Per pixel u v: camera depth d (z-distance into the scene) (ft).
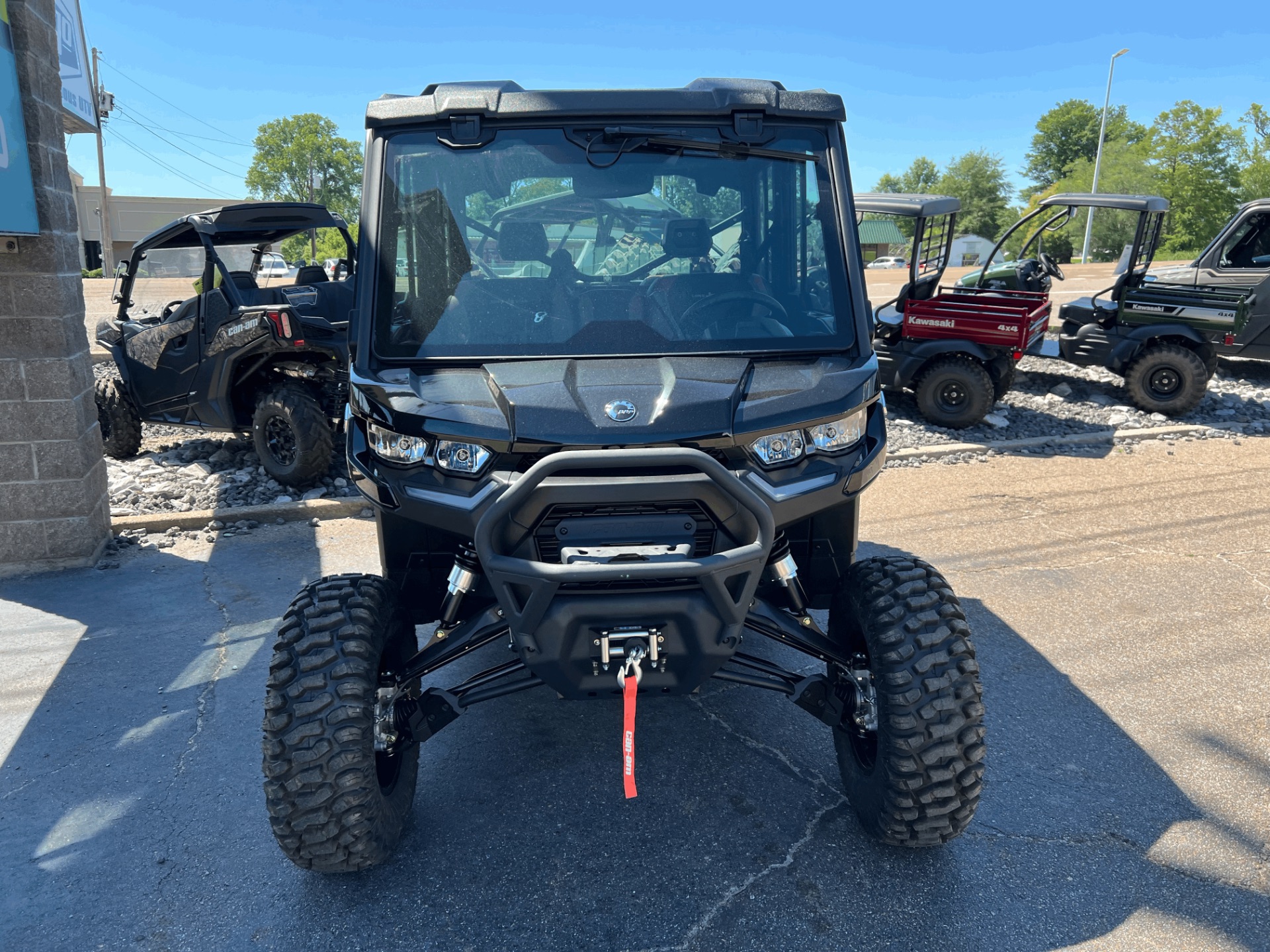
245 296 23.82
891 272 105.70
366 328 9.82
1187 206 234.38
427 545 10.35
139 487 23.71
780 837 10.32
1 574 18.65
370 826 9.11
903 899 9.30
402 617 10.03
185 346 24.48
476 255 10.10
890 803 9.23
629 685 8.46
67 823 10.82
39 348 18.08
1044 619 16.24
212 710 13.38
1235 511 21.93
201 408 24.77
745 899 9.34
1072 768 11.67
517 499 8.19
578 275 10.14
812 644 9.82
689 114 10.34
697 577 8.26
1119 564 18.76
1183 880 9.55
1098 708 13.19
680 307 10.10
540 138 10.27
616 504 8.46
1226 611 16.43
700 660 8.71
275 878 9.82
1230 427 30.63
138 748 12.41
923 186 361.30
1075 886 9.48
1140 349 32.07
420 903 9.37
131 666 14.71
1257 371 40.14
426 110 10.29
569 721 12.95
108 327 26.63
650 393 8.83
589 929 8.96
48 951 8.85
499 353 9.71
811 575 10.82
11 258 17.63
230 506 22.72
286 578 18.38
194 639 15.66
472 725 12.87
